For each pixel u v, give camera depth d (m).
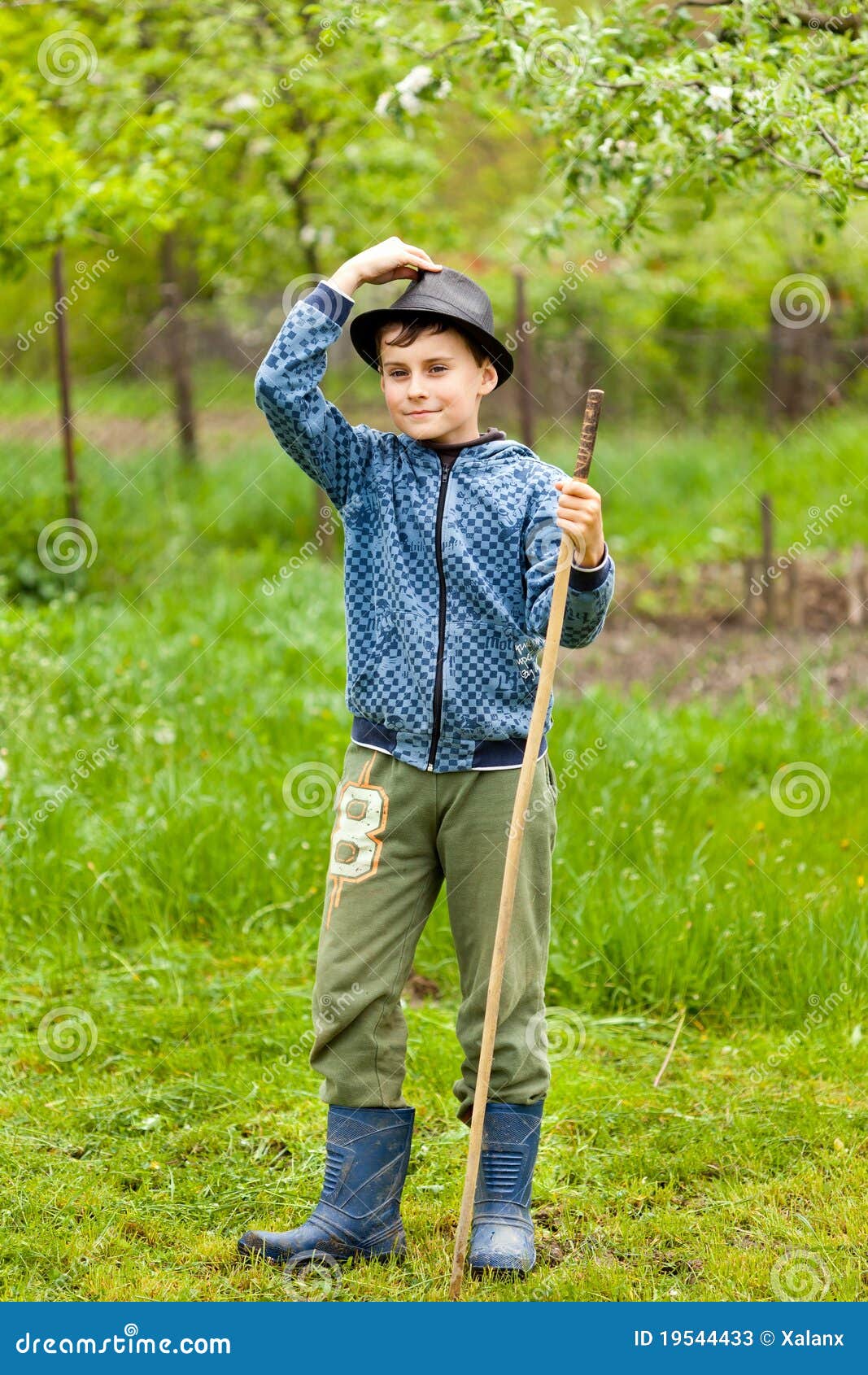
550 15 4.25
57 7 9.68
